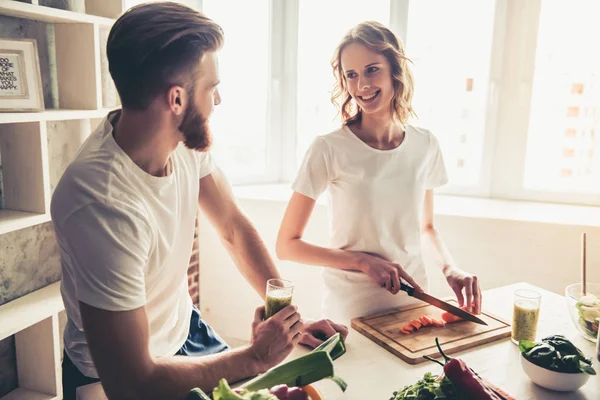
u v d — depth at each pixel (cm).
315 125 339
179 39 102
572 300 145
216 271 318
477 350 138
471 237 272
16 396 208
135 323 103
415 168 176
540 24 291
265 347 115
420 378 123
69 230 102
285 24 330
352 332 149
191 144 116
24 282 214
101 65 233
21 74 187
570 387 116
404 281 177
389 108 173
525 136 302
